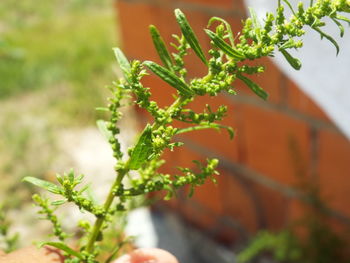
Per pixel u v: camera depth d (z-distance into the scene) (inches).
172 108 4.6
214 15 16.1
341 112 11.4
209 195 20.9
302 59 11.6
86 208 4.9
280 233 17.2
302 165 16.1
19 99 41.7
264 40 4.4
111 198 5.1
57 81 43.2
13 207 26.6
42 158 32.4
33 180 4.6
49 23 60.8
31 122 37.5
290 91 15.5
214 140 18.9
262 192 18.4
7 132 35.3
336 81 11.3
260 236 17.4
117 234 8.1
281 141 16.5
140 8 19.2
